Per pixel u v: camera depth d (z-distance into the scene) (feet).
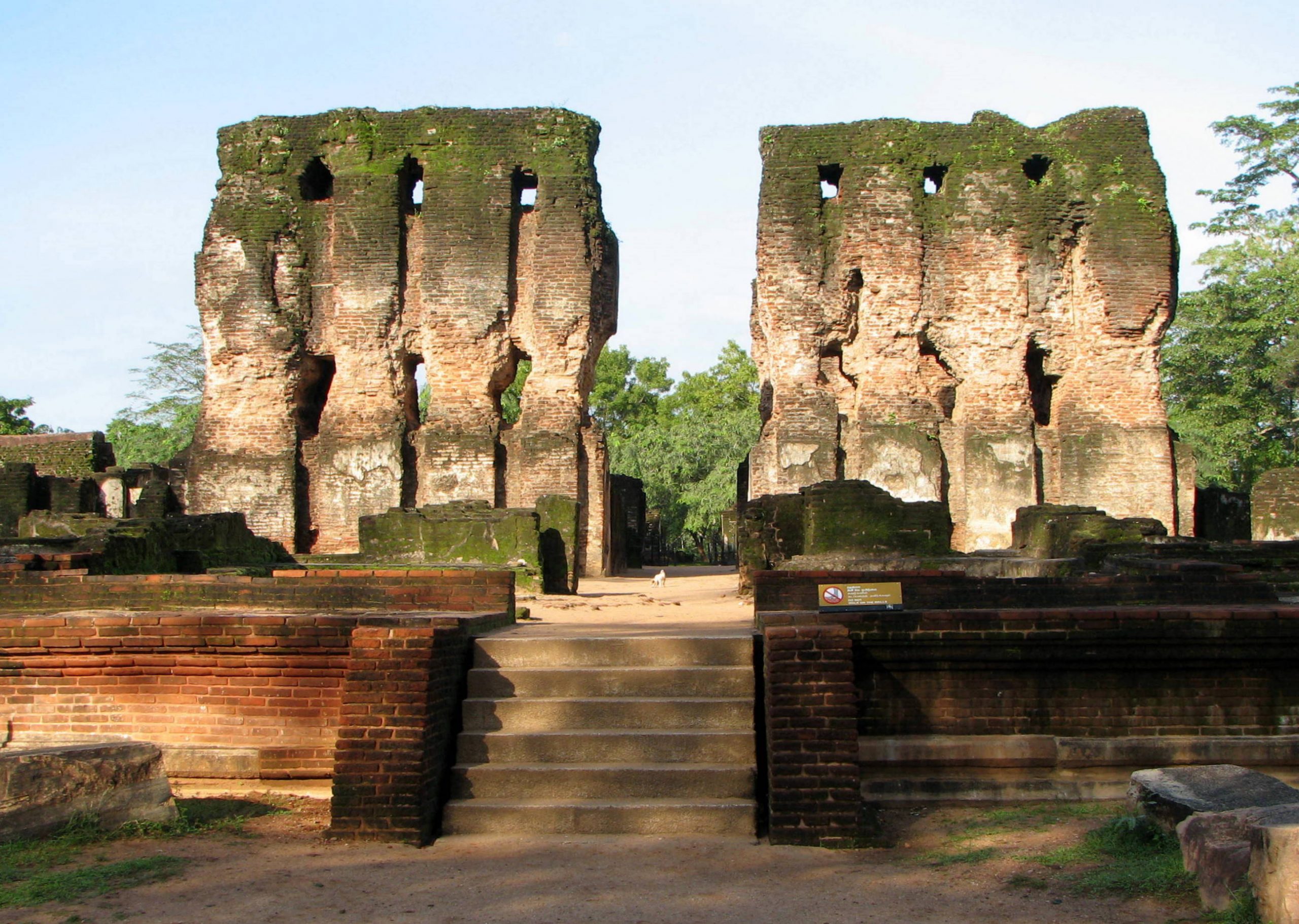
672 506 172.35
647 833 24.91
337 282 98.68
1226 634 26.99
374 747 24.95
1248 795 21.38
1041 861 21.90
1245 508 104.78
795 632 25.80
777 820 24.11
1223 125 151.33
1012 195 99.04
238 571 50.88
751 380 221.05
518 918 19.53
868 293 97.09
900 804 26.55
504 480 96.68
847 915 19.52
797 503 64.69
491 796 25.89
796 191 97.35
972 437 96.43
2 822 23.36
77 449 115.14
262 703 28.48
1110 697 27.50
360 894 20.89
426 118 99.25
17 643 28.81
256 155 100.63
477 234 97.55
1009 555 67.77
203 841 24.26
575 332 96.37
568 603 62.03
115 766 24.89
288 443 97.86
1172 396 152.56
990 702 27.55
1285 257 147.02
